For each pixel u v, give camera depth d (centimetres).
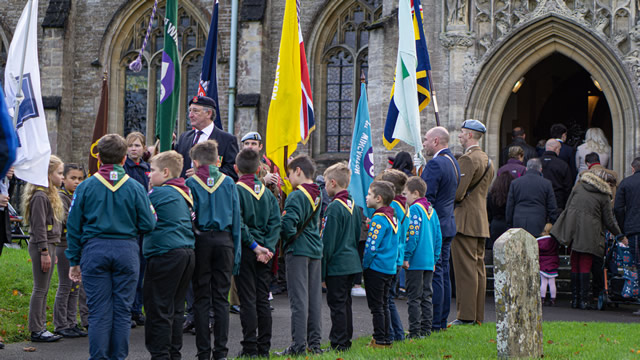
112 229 648
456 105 1836
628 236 1213
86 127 2492
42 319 853
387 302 802
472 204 962
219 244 696
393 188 790
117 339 650
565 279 1442
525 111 2233
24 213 854
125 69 2527
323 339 917
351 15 2319
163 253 659
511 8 1808
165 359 657
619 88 1717
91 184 654
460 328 920
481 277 988
